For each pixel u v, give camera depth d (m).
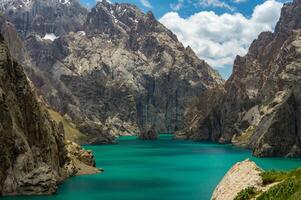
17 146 110.31
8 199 99.62
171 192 110.38
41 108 137.88
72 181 129.38
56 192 110.19
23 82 125.31
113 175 143.25
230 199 51.16
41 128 126.69
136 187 118.12
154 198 102.31
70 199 100.88
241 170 55.06
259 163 181.38
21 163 109.19
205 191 111.69
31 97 125.75
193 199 101.00
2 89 113.19
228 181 54.94
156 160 193.25
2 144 105.75
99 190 113.19
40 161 118.75
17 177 107.38
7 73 118.56
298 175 49.22
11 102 116.19
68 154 150.00
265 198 45.75
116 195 106.44
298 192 42.22
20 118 117.81
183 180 131.38
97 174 146.12
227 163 180.12
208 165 172.38
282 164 176.50
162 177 138.25
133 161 189.25
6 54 120.31
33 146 120.12
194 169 159.25
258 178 51.72
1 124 106.88
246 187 50.97
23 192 106.38
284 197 44.34
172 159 197.75
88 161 160.62
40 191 106.56
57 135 142.88
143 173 148.12
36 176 108.94
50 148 129.62
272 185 49.47
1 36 124.62
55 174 126.62
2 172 105.25
